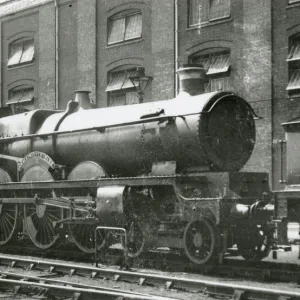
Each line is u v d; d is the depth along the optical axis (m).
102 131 13.33
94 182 13.04
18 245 15.95
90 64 27.36
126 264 11.66
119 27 26.58
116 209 12.09
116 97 26.58
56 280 10.16
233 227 11.39
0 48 32.00
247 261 12.02
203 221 11.06
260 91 21.30
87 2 27.58
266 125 21.03
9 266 12.58
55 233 14.37
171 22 24.06
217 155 11.70
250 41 21.64
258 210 11.04
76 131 13.80
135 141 12.57
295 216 11.52
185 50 23.64
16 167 15.95
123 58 26.02
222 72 22.20
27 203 14.99
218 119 11.78
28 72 30.39
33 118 15.32
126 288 9.71
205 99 11.71
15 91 31.59
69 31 28.47
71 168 14.45
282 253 14.12
